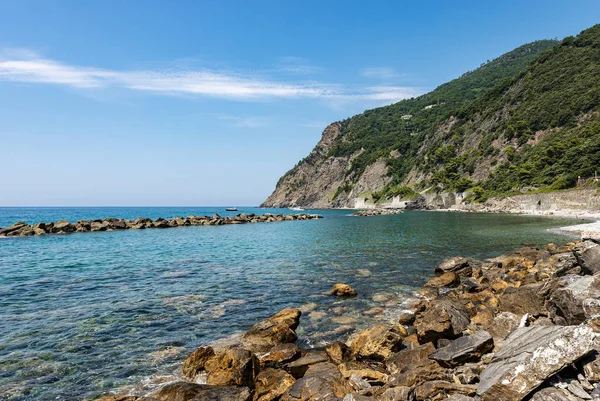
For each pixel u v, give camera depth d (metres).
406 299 15.62
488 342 8.70
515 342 7.97
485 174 123.56
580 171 76.81
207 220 76.12
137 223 64.50
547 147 99.69
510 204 91.12
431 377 7.69
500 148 126.69
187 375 8.86
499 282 16.61
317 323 12.74
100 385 8.43
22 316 13.35
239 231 55.59
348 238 40.75
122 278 19.98
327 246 33.84
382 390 7.39
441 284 17.19
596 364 6.06
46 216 116.62
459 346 8.88
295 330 12.10
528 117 122.31
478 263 23.38
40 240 42.03
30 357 9.88
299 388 7.52
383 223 66.94
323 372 8.42
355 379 8.09
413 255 27.22
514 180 102.38
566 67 126.94
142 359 9.80
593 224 43.06
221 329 12.13
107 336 11.44
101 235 49.16
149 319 13.08
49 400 7.80
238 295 16.36
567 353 6.07
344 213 143.75
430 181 153.50
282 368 9.18
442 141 171.50
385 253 28.44
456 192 126.06
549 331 7.41
